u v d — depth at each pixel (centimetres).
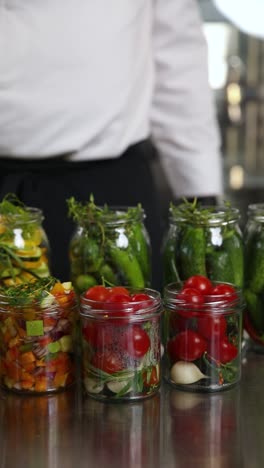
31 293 133
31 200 198
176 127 223
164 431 122
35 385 135
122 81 200
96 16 194
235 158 405
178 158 225
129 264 147
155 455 115
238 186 407
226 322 134
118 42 197
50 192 199
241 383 139
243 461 113
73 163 200
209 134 225
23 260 152
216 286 139
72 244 152
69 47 193
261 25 172
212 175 226
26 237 153
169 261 150
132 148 207
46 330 133
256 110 400
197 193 225
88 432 122
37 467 113
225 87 399
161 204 322
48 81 194
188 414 128
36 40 192
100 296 132
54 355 134
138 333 130
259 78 398
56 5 191
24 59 192
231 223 148
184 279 148
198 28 219
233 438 120
